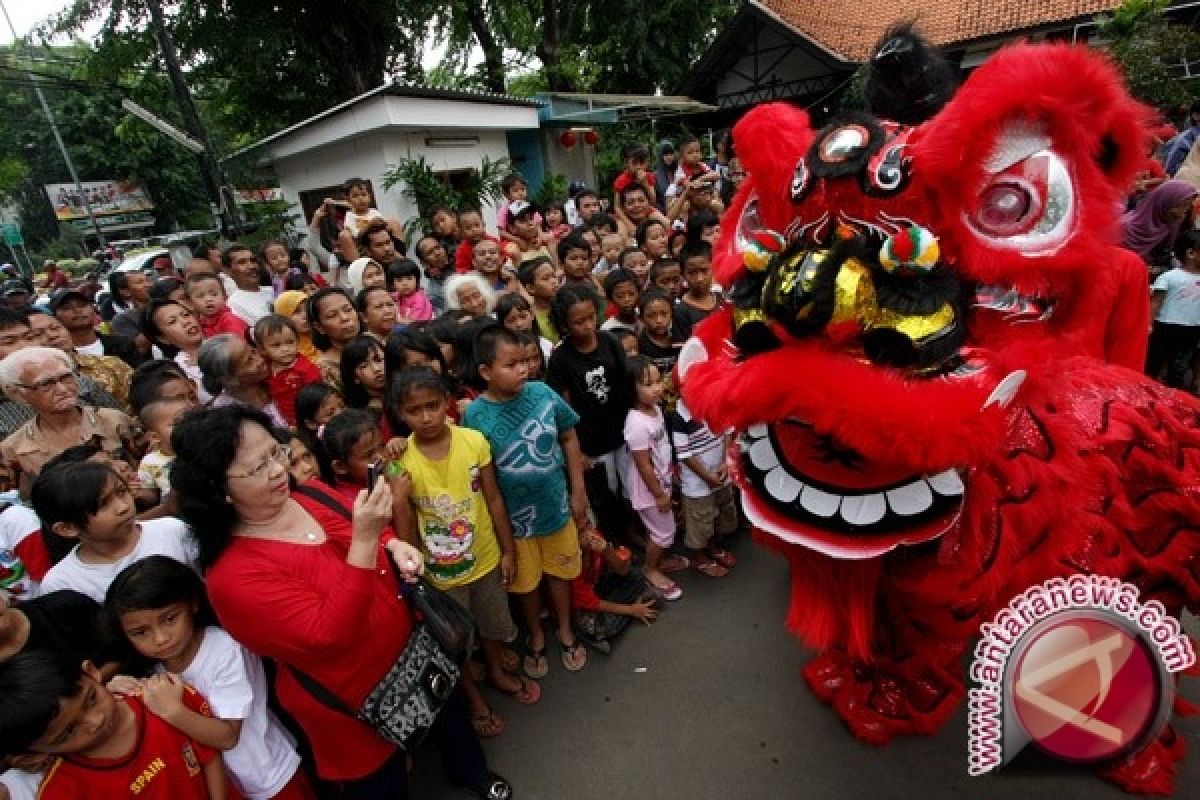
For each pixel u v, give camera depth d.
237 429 1.53
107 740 1.43
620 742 2.28
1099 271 1.27
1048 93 1.13
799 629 1.54
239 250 4.45
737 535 3.42
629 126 14.93
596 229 5.39
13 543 2.07
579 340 2.97
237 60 11.76
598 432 3.01
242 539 1.58
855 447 1.12
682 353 1.51
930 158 1.18
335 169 8.88
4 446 2.41
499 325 2.37
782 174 1.42
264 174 10.29
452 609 1.84
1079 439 1.50
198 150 9.51
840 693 2.27
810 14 14.51
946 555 1.40
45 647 1.60
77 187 21.83
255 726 1.75
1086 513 1.49
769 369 1.20
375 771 1.80
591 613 2.81
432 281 4.94
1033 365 1.23
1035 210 1.18
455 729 2.04
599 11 15.87
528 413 2.43
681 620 2.84
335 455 2.17
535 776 2.19
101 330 4.96
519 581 2.52
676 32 16.70
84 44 13.09
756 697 2.39
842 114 1.40
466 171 9.37
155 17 9.21
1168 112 8.27
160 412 2.31
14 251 24.56
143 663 1.74
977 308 1.28
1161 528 1.63
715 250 1.64
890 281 1.19
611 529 3.24
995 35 11.35
